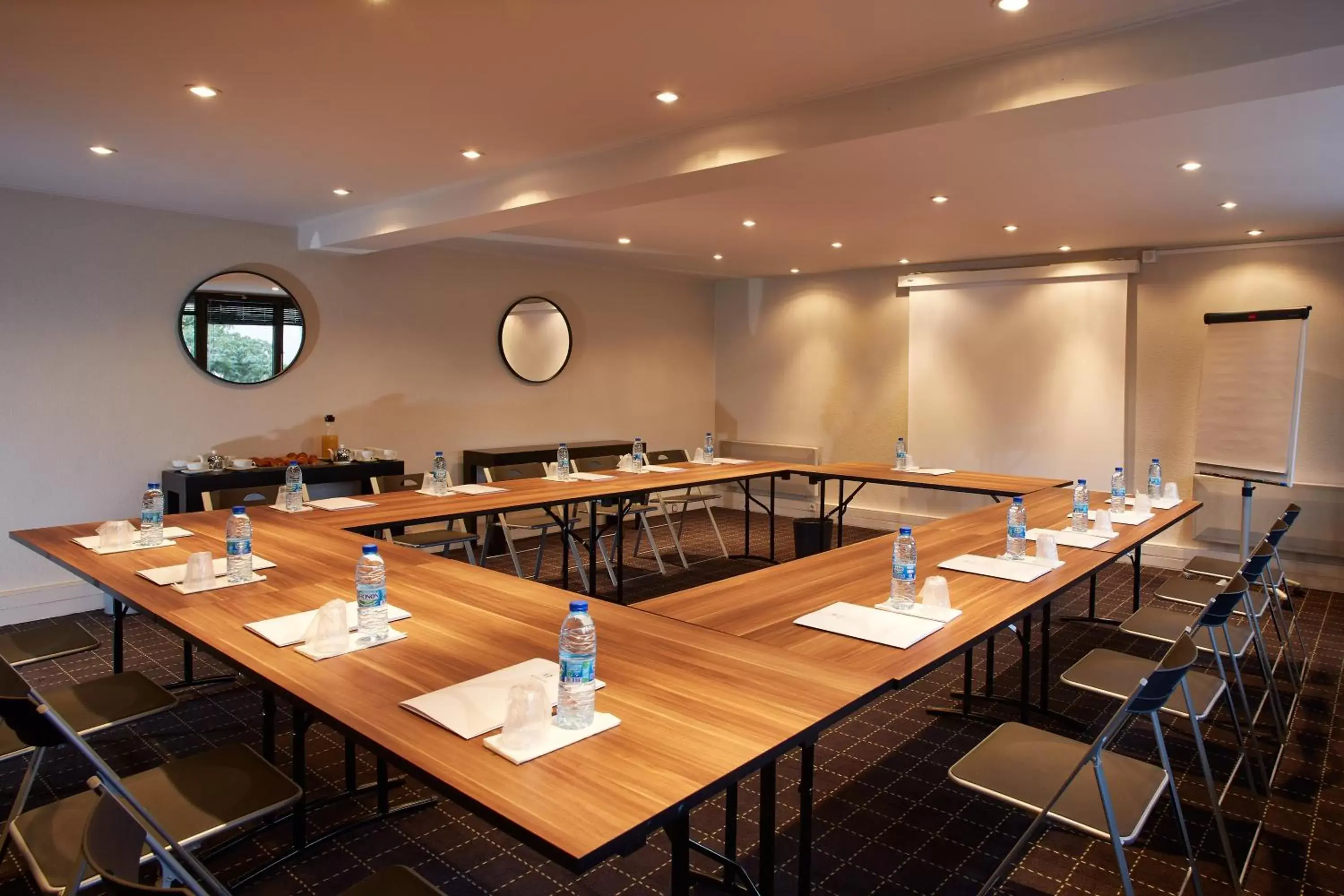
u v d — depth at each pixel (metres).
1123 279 6.53
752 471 6.02
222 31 2.60
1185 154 3.80
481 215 4.51
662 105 3.30
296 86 3.07
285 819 2.67
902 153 3.30
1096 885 2.43
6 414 4.68
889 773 3.12
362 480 5.75
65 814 1.85
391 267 6.37
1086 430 6.75
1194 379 6.32
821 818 2.79
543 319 7.45
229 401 5.55
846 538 7.57
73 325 4.89
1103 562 3.13
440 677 1.83
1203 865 2.53
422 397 6.62
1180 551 6.42
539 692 1.50
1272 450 5.70
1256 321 5.81
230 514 4.05
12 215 4.65
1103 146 3.64
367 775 3.00
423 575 2.80
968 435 7.36
